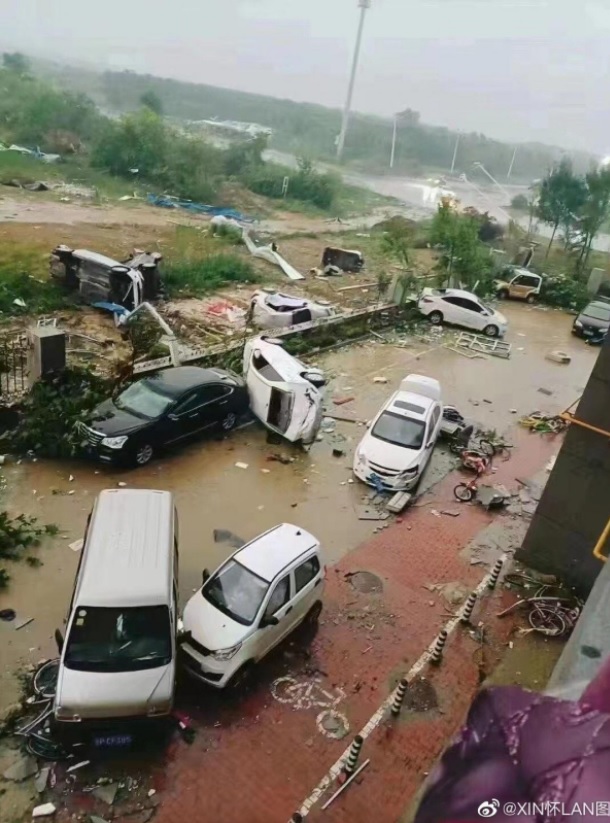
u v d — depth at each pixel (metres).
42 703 7.72
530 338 25.58
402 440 14.03
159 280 22.42
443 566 11.55
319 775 7.48
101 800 6.84
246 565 8.86
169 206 41.00
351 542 11.91
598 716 3.00
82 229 30.66
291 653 9.20
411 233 39.09
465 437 15.68
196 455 13.98
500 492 14.15
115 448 12.43
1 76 67.88
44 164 45.75
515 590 11.05
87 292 20.73
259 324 20.89
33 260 23.84
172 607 7.91
